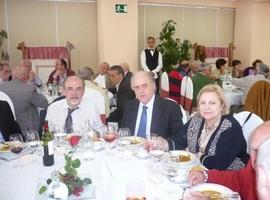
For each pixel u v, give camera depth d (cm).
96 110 256
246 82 487
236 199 124
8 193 135
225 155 173
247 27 809
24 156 185
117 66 433
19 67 355
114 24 671
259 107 425
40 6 687
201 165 169
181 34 801
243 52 827
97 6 707
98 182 146
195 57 780
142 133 236
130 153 188
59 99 263
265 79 486
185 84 465
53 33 705
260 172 74
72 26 714
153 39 691
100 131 224
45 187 130
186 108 462
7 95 306
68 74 549
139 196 126
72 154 185
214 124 188
